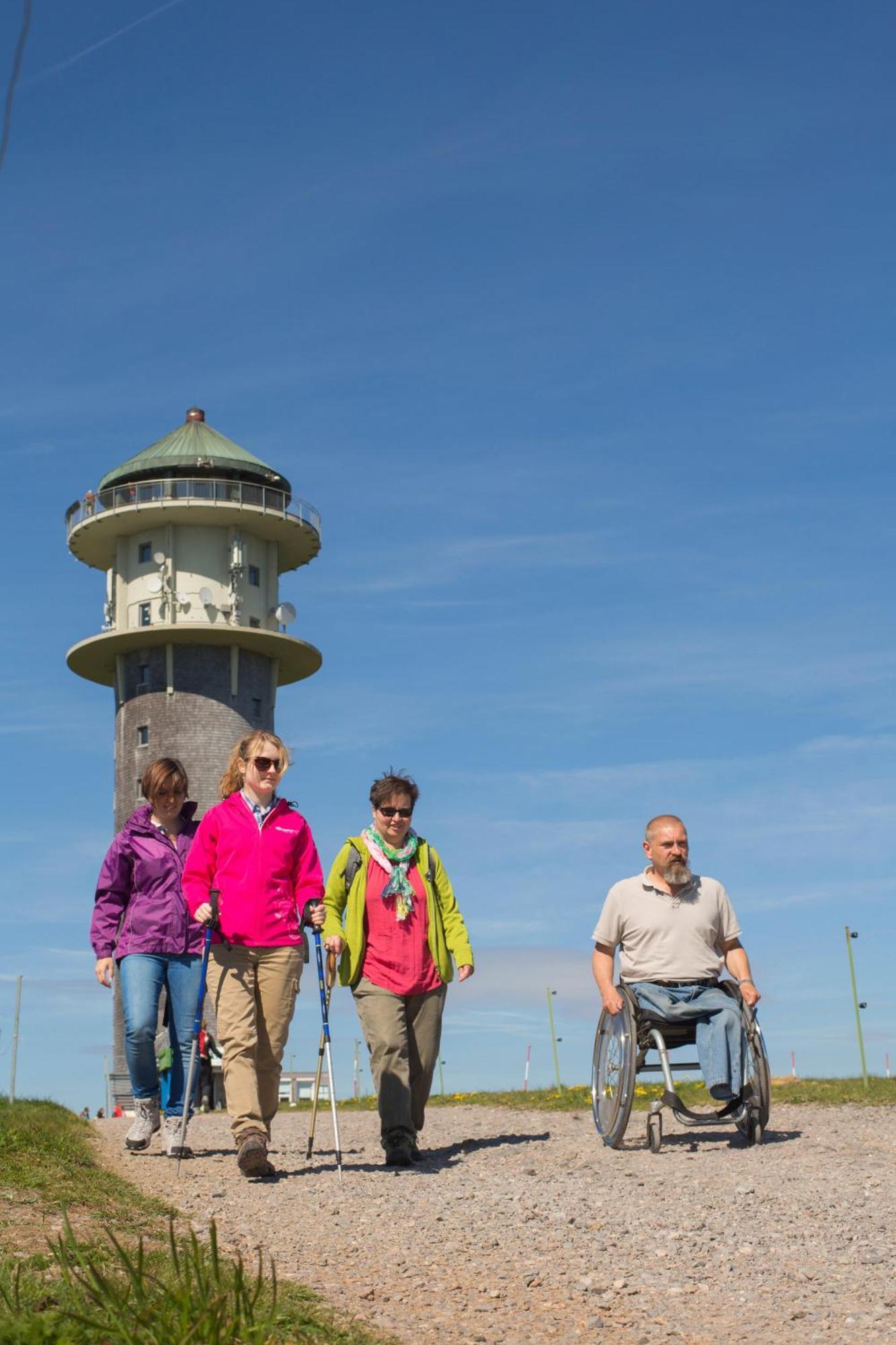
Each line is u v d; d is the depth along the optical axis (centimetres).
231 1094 835
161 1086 966
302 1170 867
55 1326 374
